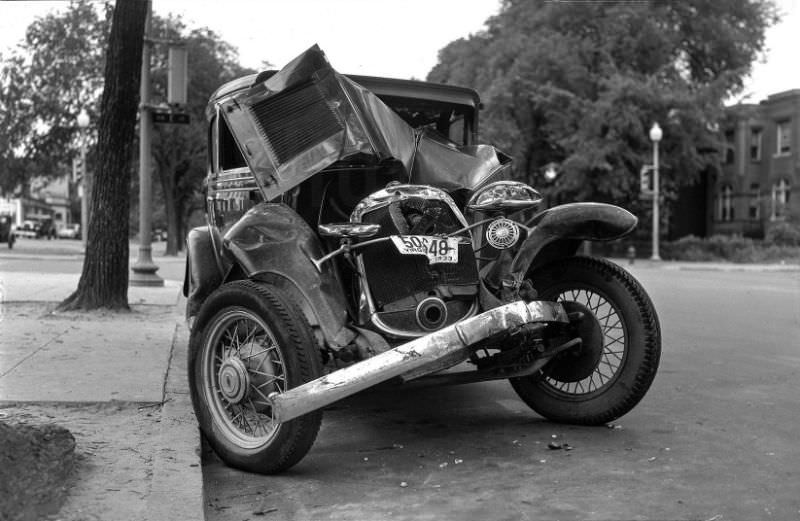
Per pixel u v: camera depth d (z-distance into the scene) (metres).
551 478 3.90
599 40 40.38
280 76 4.80
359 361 4.06
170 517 3.18
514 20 43.72
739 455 4.29
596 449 4.43
